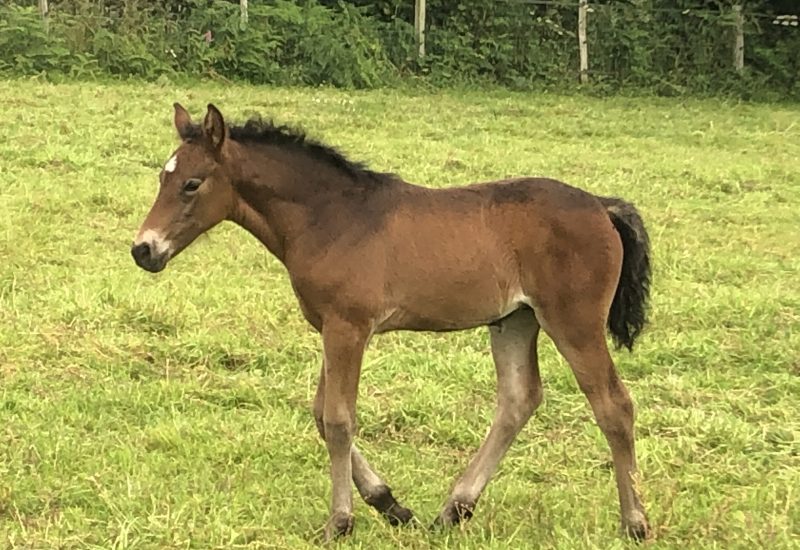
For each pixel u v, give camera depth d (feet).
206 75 56.24
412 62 62.34
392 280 15.29
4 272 26.37
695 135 50.93
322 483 17.44
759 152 48.44
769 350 24.35
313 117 47.37
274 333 24.03
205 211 15.44
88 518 15.89
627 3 68.13
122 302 24.64
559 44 65.36
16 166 35.60
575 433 20.26
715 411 21.13
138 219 31.55
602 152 45.60
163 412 19.93
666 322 25.95
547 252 15.42
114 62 54.44
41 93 47.14
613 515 16.53
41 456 17.75
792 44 67.92
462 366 22.57
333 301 15.17
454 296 15.43
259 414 20.16
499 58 63.67
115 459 17.79
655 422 20.36
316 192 15.46
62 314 23.86
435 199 15.62
